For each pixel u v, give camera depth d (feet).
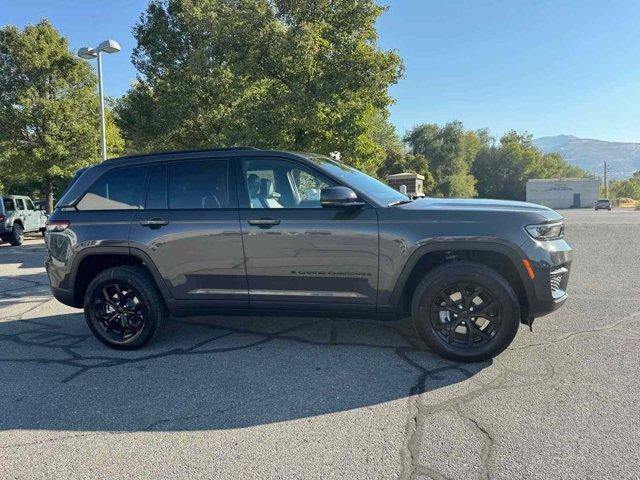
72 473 8.75
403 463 8.66
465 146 215.92
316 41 44.01
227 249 13.97
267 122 45.88
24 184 132.05
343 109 44.75
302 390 11.86
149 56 70.59
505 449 8.98
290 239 13.48
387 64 44.04
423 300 13.10
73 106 76.02
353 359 13.76
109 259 15.44
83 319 19.47
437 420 10.16
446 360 13.39
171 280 14.52
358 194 13.44
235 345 15.25
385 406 10.89
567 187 252.62
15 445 9.78
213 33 49.24
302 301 13.74
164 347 15.31
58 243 15.44
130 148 88.94
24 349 15.69
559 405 10.61
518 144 283.18
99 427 10.40
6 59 73.87
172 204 14.73
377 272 13.10
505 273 13.38
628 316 17.33
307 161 14.12
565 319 16.99
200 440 9.73
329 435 9.74
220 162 14.66
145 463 8.98
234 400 11.45
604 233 44.88
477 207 13.21
